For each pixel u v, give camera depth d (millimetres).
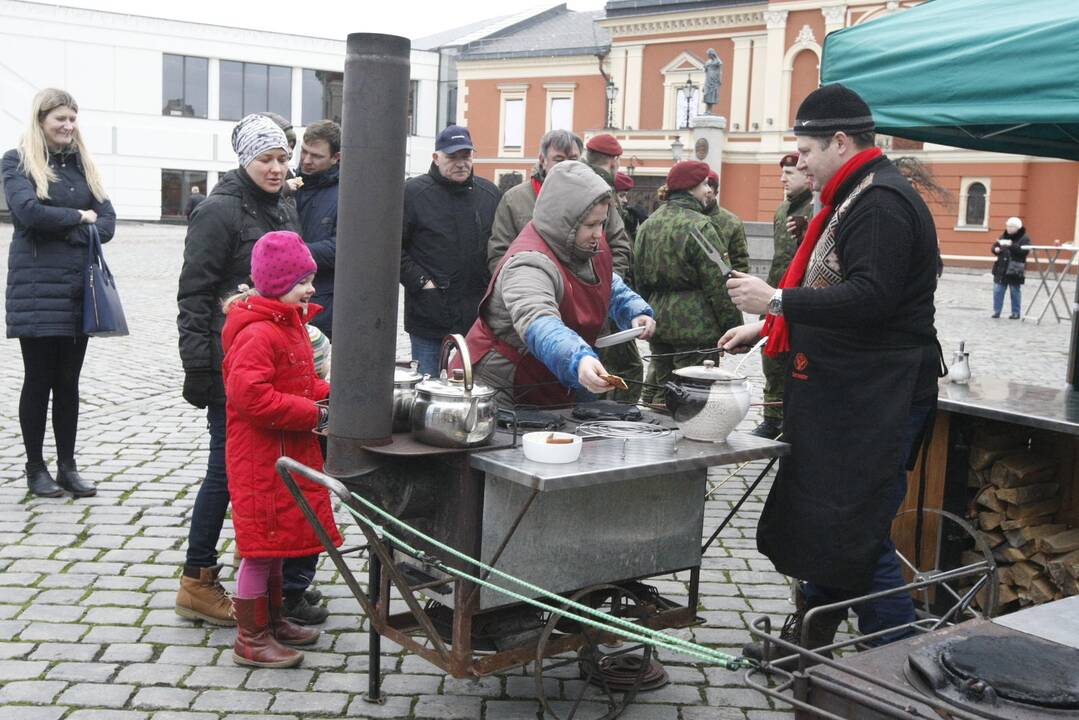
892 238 2967
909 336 3107
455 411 2848
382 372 2902
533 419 3209
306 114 47781
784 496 3242
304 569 3820
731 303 6086
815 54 37125
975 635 2121
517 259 3205
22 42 42250
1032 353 12789
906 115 3943
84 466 5891
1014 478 4035
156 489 5484
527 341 3053
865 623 3270
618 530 3156
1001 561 4121
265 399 3240
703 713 3264
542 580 3025
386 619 3244
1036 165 32250
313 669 3494
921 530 3768
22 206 4945
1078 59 3451
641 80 42688
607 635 3164
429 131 50562
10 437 6492
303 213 5086
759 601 4242
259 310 3346
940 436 4102
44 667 3428
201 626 3803
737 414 3080
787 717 3254
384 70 2766
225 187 3840
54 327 5039
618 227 5375
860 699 1936
